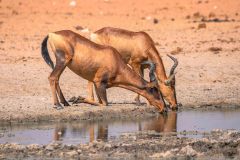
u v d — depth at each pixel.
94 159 46.59
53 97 61.62
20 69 80.12
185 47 96.50
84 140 52.09
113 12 129.88
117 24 117.31
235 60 88.50
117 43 67.38
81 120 60.03
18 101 65.38
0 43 97.50
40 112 59.97
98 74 62.53
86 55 61.78
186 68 83.44
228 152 48.59
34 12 127.31
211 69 83.56
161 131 55.81
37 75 77.38
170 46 97.38
